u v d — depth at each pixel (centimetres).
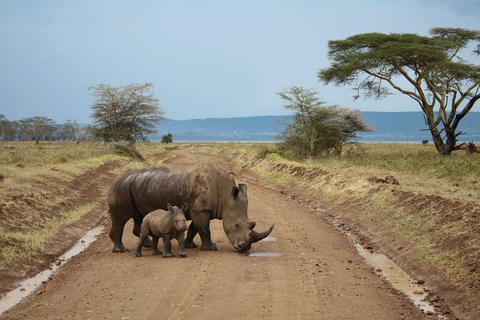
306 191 2416
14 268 1030
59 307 810
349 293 908
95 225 1631
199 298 847
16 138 14362
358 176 2233
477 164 2550
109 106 4506
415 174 2322
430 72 3441
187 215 1202
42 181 1931
